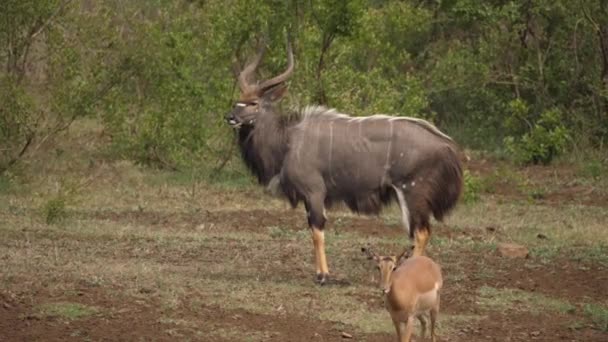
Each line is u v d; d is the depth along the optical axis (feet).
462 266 155.84
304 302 132.87
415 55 298.76
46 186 213.87
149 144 238.89
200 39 239.09
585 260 160.45
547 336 122.62
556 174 243.81
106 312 124.16
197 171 234.17
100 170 235.40
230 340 116.26
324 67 228.63
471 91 286.87
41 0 225.35
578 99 276.82
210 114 233.96
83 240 166.61
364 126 144.56
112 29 234.38
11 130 218.79
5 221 178.91
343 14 217.36
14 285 134.51
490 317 129.80
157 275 144.05
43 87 235.40
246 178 230.89
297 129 146.10
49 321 119.75
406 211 143.54
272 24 223.71
